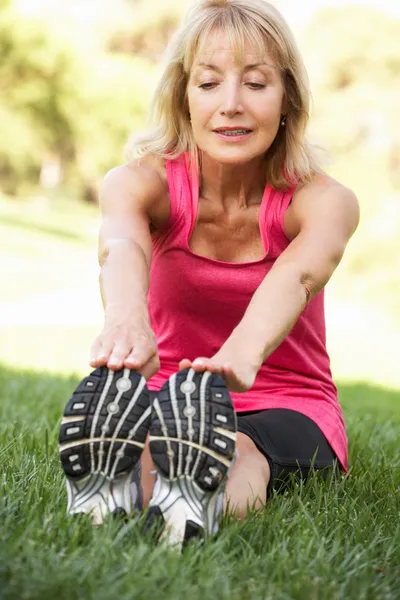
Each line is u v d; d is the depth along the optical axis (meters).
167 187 2.57
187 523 1.92
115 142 31.62
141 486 2.09
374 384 8.45
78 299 17.25
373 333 14.58
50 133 31.06
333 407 2.75
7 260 21.72
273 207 2.55
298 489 2.41
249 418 2.53
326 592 1.70
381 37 25.23
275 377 2.72
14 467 2.56
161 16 38.47
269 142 2.40
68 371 7.82
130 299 2.14
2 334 11.82
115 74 32.03
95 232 31.34
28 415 4.15
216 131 2.38
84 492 1.99
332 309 17.38
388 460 3.18
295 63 2.43
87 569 1.70
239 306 2.61
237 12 2.38
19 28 29.25
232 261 2.63
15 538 1.86
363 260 19.11
